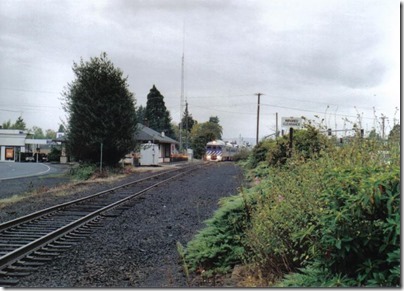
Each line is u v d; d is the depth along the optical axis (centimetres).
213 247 736
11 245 917
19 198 1742
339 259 414
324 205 454
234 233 762
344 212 392
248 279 607
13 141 7881
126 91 3253
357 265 407
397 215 362
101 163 3048
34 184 2412
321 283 423
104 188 2153
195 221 1208
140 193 1873
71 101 3195
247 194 823
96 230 1095
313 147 761
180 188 2122
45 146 8981
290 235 539
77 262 793
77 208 1459
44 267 756
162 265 773
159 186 2230
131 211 1402
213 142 7012
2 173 3484
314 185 500
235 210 793
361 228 388
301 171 599
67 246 916
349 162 463
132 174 3192
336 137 696
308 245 514
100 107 3136
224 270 686
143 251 880
